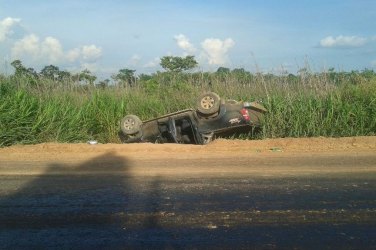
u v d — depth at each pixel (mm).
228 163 9531
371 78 14883
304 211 6273
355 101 13734
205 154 10711
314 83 14602
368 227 5676
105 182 8094
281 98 13930
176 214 6238
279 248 5105
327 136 13023
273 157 10133
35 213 6398
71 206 6688
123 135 14023
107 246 5238
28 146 12250
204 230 5648
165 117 13188
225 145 11641
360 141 11602
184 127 13031
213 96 12445
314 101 13750
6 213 6418
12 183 8125
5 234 5656
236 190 7348
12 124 13008
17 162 10203
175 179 8180
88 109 14859
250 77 15969
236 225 5793
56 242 5387
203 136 12734
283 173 8500
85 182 8117
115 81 17625
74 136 13867
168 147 11547
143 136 13578
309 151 10859
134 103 15672
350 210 6289
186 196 7066
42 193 7418
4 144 12820
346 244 5191
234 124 12641
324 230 5598
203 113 12477
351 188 7387
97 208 6570
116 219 6102
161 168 9164
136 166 9430
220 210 6363
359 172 8508
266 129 13328
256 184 7719
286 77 15422
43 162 10141
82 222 6020
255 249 5086
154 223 5926
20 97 13781
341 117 13164
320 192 7168
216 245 5203
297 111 13445
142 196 7129
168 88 16656
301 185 7609
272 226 5742
